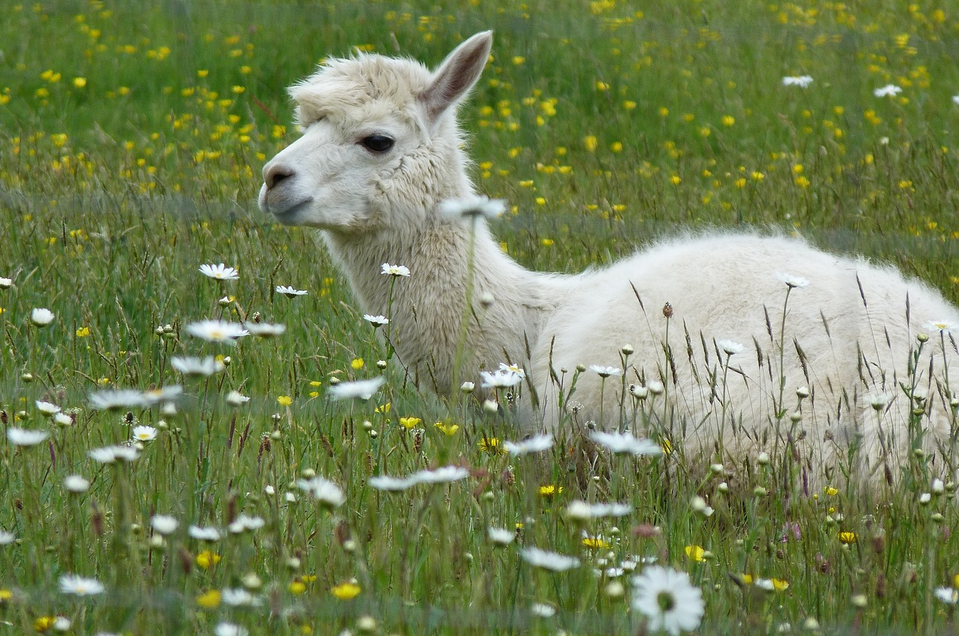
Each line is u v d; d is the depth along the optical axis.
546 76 29.89
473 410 11.64
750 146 26.36
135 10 31.98
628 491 9.94
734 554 9.27
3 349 13.91
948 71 30.81
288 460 10.89
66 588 7.51
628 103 27.81
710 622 7.92
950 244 16.41
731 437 11.92
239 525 7.93
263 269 16.80
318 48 29.80
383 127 14.49
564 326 14.45
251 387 14.09
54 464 10.07
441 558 8.25
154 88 29.86
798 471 10.12
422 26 29.08
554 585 8.13
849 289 12.55
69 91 29.81
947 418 11.11
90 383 13.41
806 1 36.47
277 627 7.86
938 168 20.94
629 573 8.34
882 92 22.97
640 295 13.59
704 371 12.44
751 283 12.98
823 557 9.20
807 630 8.02
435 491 8.00
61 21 33.44
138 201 17.39
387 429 11.44
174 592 7.54
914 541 9.46
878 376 11.54
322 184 14.37
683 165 23.91
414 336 14.80
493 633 8.07
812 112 27.92
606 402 13.10
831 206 19.86
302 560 8.52
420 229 14.81
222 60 30.00
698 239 15.80
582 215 19.23
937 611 8.65
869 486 10.67
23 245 16.98
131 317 15.47
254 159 23.28
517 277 15.18
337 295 17.17
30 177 20.62
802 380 11.88
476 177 23.38
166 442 10.28
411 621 7.59
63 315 15.66
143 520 9.01
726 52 31.30
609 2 34.12
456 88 15.02
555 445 10.63
